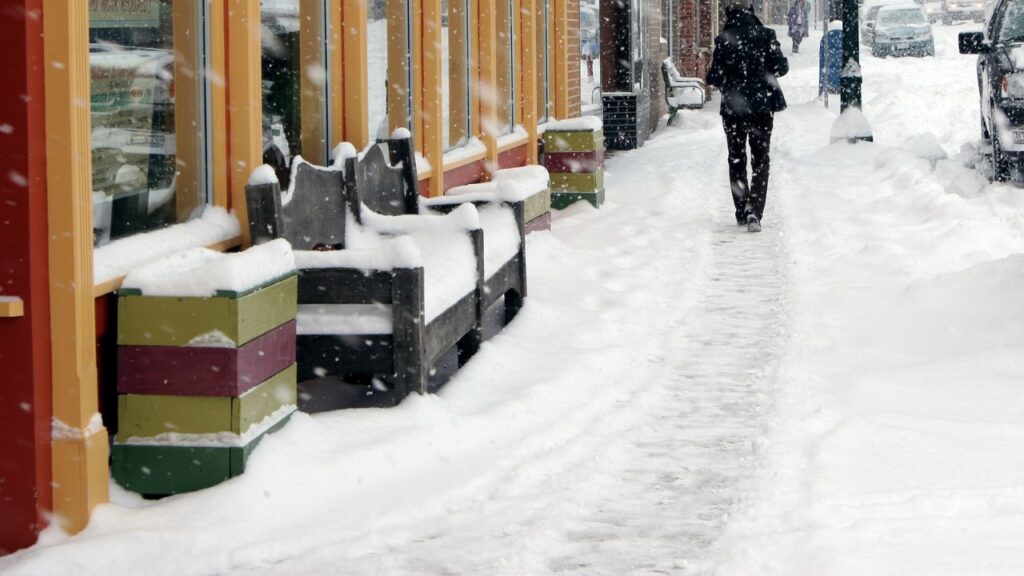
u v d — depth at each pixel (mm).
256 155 12766
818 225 23375
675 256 21094
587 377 14055
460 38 21641
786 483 10617
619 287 18641
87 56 9945
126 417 10484
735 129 23359
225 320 10344
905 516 9758
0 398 9844
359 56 15875
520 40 25859
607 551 9539
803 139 39625
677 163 34344
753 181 23422
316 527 9938
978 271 16891
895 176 28828
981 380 13469
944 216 22938
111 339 10688
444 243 14641
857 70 35438
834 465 10945
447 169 20000
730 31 23234
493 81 22625
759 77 23156
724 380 14078
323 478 10672
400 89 18312
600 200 26469
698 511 10312
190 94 12312
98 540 9531
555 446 12023
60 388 9898
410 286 12281
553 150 26000
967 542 9211
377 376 13633
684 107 51062
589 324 16203
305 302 12422
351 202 14875
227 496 10211
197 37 12320
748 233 23266
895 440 11578
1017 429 11852
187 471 10453
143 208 11555
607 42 38750
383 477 10984
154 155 11750
